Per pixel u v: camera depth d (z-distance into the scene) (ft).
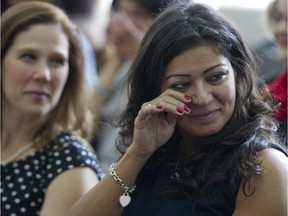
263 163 12.91
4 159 17.88
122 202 13.71
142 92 13.83
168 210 13.32
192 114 13.12
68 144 17.69
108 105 24.09
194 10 13.42
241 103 13.39
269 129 13.52
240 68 13.50
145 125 13.44
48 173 17.31
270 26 21.99
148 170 14.19
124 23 23.16
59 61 18.12
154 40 13.28
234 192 13.00
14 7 18.34
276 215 12.62
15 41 18.01
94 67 25.90
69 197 16.71
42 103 17.88
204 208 13.05
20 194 17.29
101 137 22.95
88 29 27.25
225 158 13.30
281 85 19.56
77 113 18.76
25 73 17.83
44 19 18.10
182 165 13.65
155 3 21.67
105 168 22.40
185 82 13.03
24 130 18.12
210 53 12.87
